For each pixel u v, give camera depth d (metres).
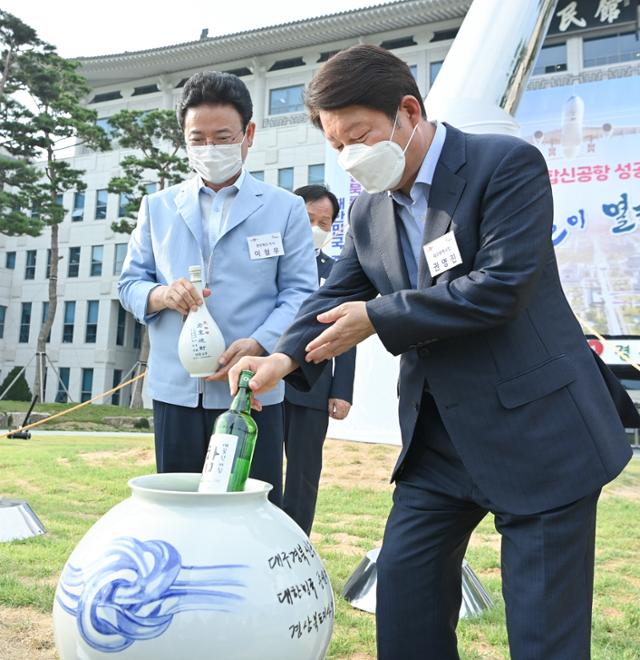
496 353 1.32
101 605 0.96
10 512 3.57
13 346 27.14
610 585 2.99
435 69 22.02
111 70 25.89
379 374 5.76
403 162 1.39
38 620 2.34
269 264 2.15
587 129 16.62
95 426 14.64
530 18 6.14
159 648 0.93
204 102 2.03
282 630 1.00
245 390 1.28
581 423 1.29
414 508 1.50
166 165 20.11
